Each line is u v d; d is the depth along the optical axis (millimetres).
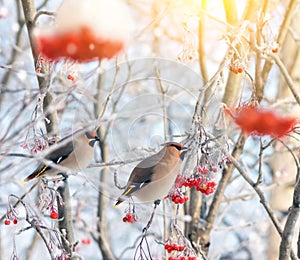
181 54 6113
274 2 8734
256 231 12641
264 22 5918
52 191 5668
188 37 6105
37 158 4617
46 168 5500
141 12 10781
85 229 9320
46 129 6000
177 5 6145
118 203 4949
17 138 4727
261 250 12672
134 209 5223
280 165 11031
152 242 7832
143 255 5539
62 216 6234
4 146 4707
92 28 3387
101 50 3434
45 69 5770
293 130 4430
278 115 4047
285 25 7312
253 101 5504
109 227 11906
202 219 7637
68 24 3422
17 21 11070
